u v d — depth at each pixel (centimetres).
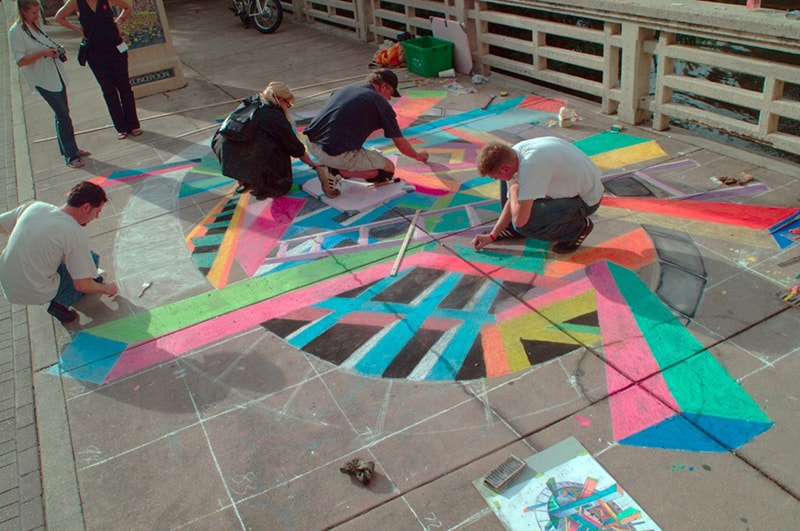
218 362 344
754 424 270
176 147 653
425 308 365
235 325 372
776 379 290
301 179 548
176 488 274
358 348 341
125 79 663
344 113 475
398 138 487
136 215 520
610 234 412
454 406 297
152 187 567
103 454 296
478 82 732
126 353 361
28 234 353
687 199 444
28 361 367
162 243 472
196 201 532
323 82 798
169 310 394
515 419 286
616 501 244
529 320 345
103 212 530
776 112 462
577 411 286
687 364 304
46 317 404
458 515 246
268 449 287
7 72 1108
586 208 383
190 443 296
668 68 532
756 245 384
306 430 294
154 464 287
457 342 337
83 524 263
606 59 582
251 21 1121
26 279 361
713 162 493
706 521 233
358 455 278
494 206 466
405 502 254
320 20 1102
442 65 762
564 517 240
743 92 483
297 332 359
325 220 476
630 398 289
